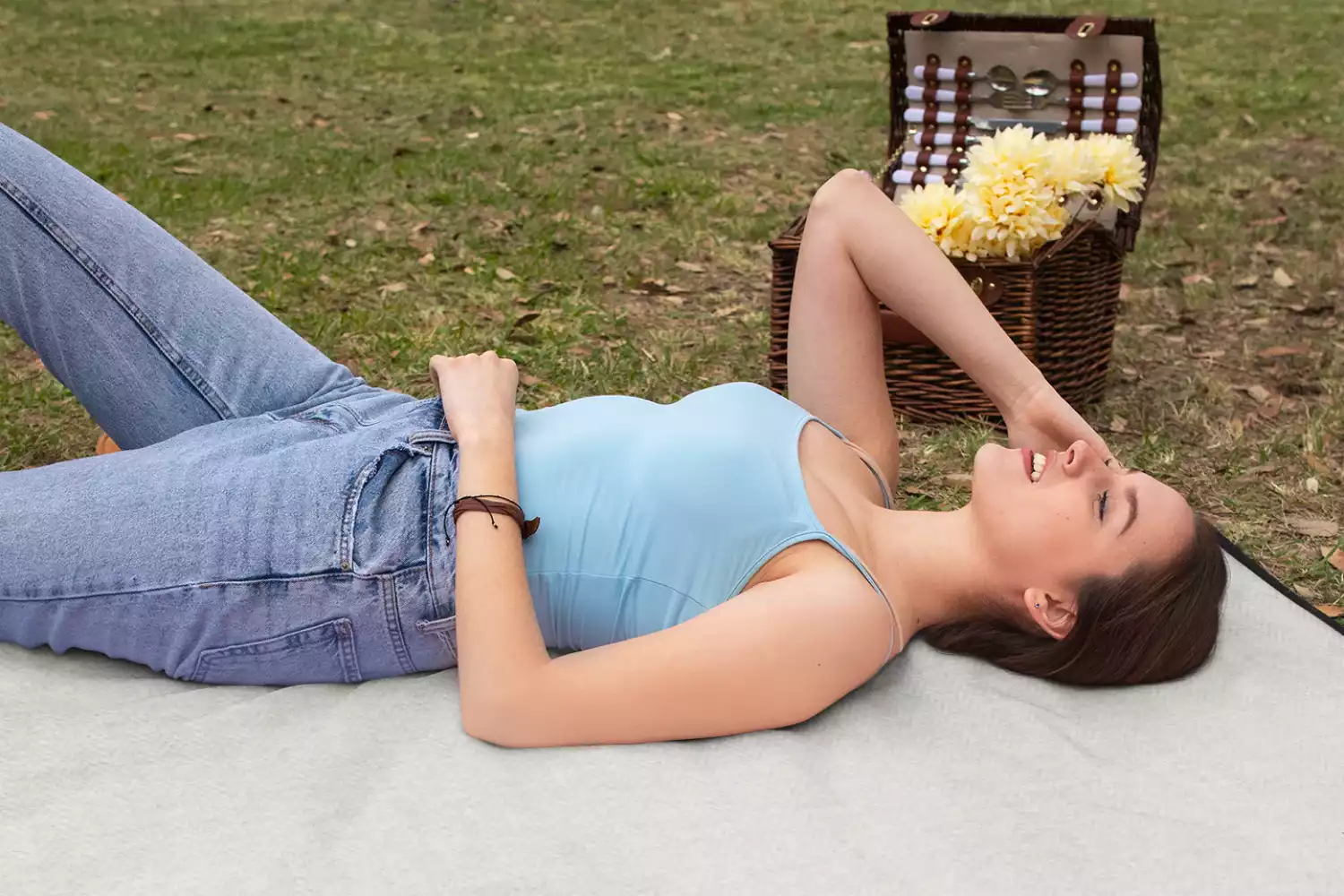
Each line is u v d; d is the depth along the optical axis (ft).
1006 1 36.58
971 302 7.83
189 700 6.73
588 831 5.90
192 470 6.70
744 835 5.92
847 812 6.12
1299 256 16.51
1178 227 17.62
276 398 7.54
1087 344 11.55
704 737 6.47
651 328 13.67
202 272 7.63
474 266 15.35
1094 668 7.02
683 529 6.70
